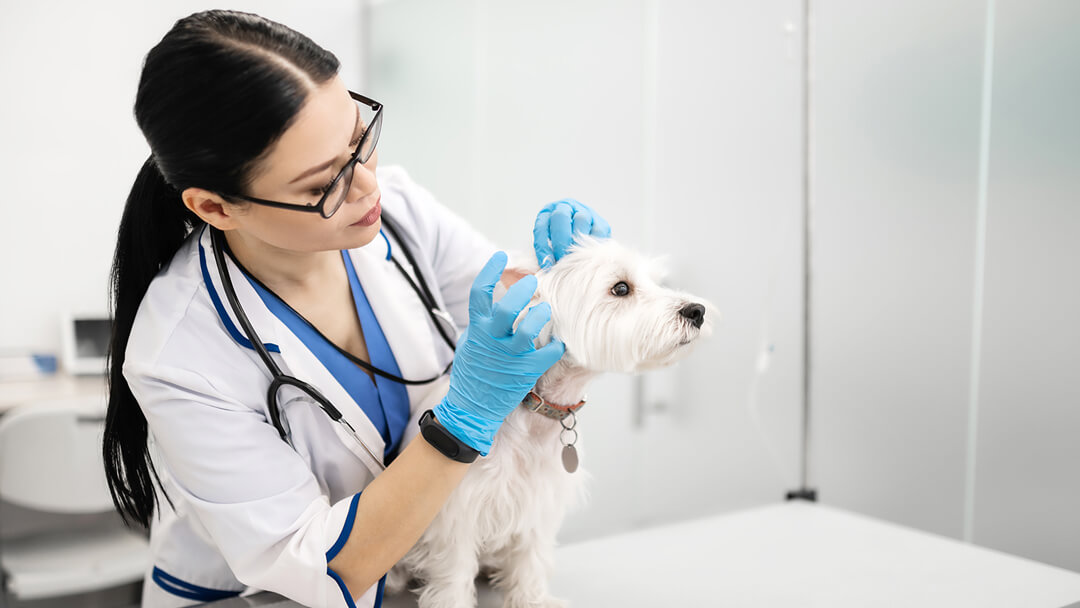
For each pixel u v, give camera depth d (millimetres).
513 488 891
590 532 2605
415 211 1064
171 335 820
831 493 2084
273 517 770
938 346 1772
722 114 2291
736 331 2354
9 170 2682
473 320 802
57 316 2793
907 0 1784
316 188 747
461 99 2773
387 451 938
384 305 941
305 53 729
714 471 2439
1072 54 1467
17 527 2531
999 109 1610
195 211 772
